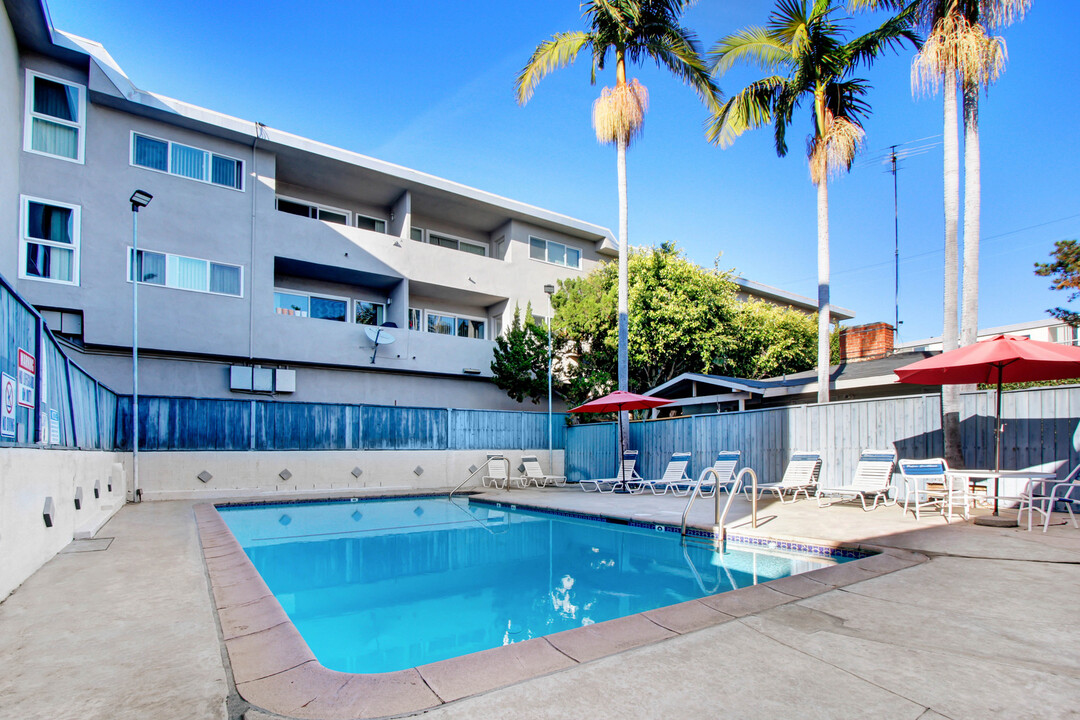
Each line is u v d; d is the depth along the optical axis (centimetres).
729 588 528
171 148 1457
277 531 917
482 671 262
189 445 1258
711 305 1931
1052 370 701
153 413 1224
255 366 1547
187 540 653
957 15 902
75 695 238
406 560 708
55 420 598
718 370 2170
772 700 227
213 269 1487
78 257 1307
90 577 466
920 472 780
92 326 1312
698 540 724
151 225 1407
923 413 906
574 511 973
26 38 1228
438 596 544
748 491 1200
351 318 1844
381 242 1777
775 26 1338
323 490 1370
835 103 1332
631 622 330
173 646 300
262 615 360
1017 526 633
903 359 1437
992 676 248
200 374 1480
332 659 380
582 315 1866
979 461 833
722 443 1270
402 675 259
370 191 1880
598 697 232
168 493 1200
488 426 1694
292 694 241
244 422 1328
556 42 1488
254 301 1536
